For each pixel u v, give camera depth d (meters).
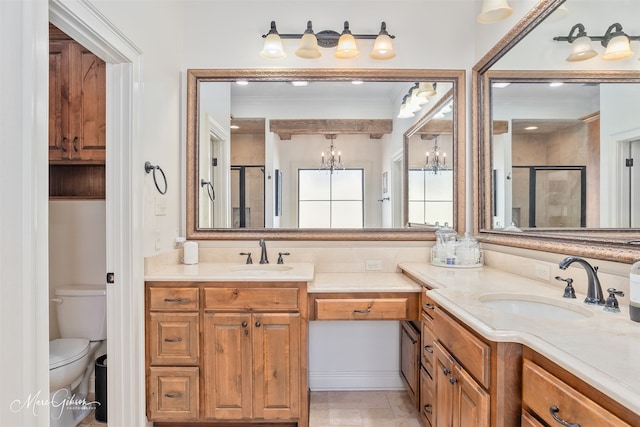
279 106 2.52
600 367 0.80
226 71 2.47
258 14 2.48
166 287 1.92
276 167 2.52
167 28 2.24
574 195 1.61
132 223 1.81
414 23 2.49
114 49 1.65
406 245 2.48
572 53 1.63
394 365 2.52
